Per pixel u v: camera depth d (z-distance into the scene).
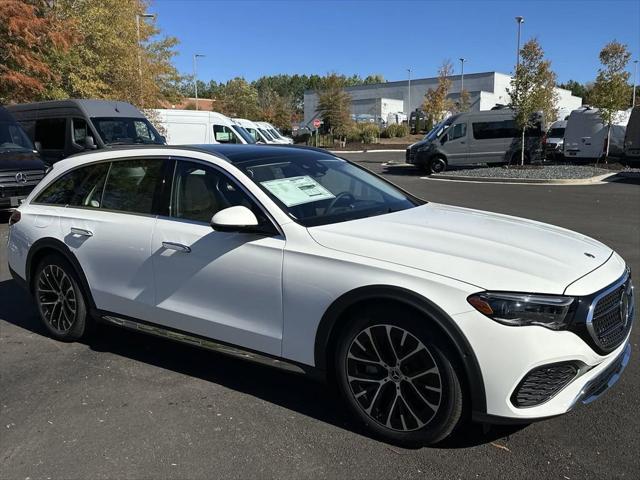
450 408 2.88
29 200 4.93
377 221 3.59
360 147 44.97
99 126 13.67
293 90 131.38
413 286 2.88
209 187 3.81
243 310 3.54
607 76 21.31
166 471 2.91
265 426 3.34
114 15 22.53
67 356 4.41
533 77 20.22
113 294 4.22
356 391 3.19
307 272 3.23
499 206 12.23
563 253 3.22
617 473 2.80
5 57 16.00
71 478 2.87
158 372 4.10
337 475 2.85
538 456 2.96
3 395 3.76
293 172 3.98
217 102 63.41
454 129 21.73
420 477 2.81
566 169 19.64
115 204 4.31
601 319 2.90
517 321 2.72
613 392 3.62
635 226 9.61
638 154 19.80
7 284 6.45
